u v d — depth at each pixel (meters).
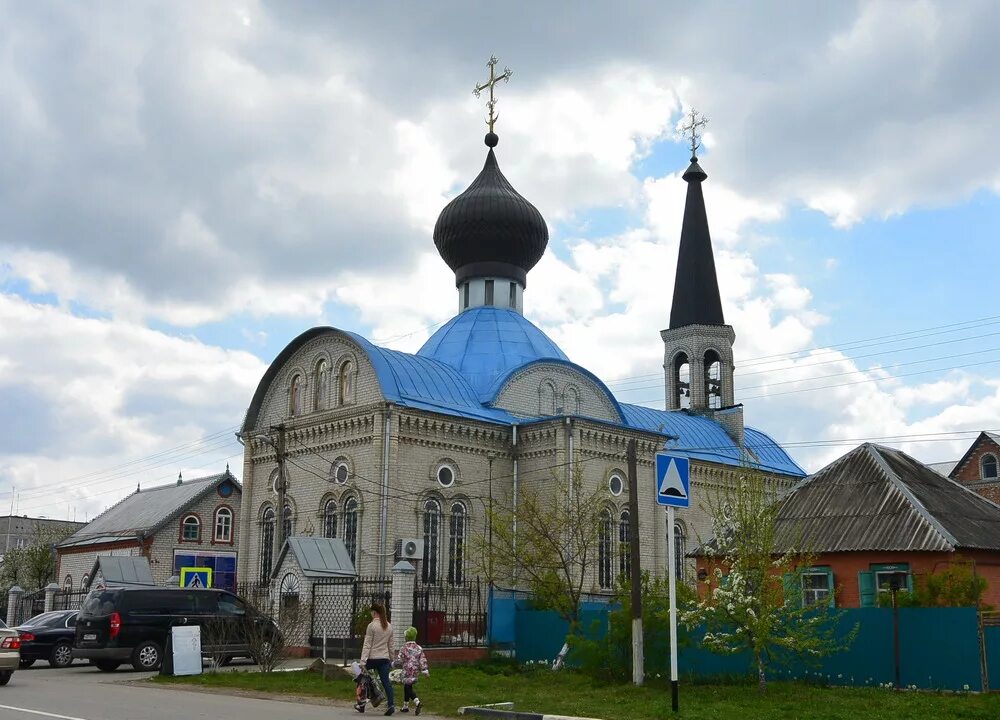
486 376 51.66
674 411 69.19
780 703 22.00
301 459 47.62
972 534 31.33
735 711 20.33
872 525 32.12
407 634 21.34
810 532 33.09
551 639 34.53
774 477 63.38
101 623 32.22
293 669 30.86
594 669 28.11
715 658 28.41
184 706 20.56
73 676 30.59
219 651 31.03
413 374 46.72
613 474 48.69
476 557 43.53
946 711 20.53
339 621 37.50
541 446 47.34
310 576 38.16
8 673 26.16
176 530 60.94
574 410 52.62
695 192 72.12
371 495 43.09
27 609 56.84
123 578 50.25
